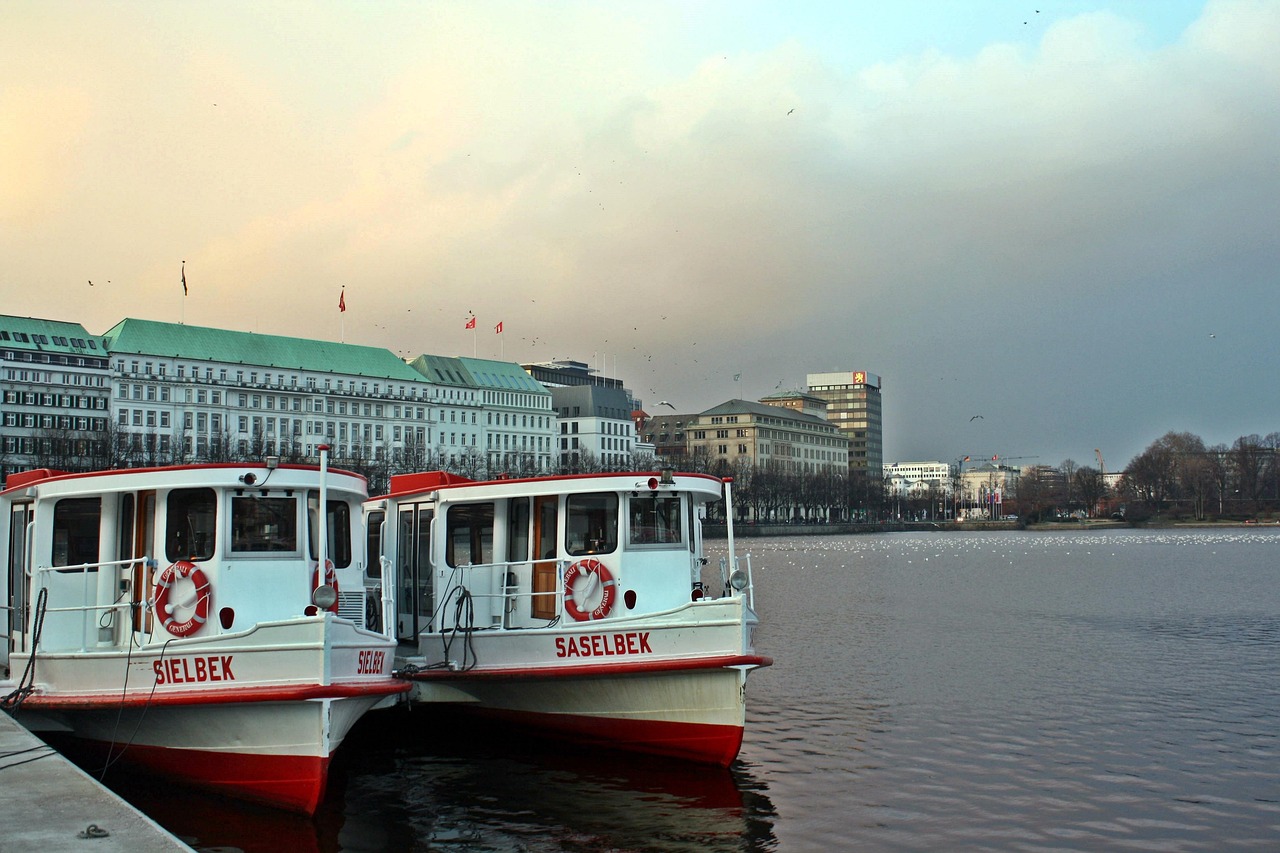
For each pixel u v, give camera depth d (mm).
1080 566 106188
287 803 19312
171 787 20484
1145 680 35938
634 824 20391
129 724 20500
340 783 22906
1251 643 45469
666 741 23734
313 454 185875
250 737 19469
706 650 22875
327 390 189625
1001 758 25438
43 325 161750
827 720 29703
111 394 163625
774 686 35094
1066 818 20953
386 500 28703
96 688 20594
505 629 24875
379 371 198750
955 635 48906
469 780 23094
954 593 73375
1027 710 30969
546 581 25312
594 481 25000
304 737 19062
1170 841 19656
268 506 21094
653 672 23125
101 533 21391
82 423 160375
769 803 21703
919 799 22141
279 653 19266
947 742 27031
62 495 21594
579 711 24594
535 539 25578
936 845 19406
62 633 21484
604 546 24953
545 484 25297
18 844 12578
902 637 48281
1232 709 31062
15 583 23266
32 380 156250
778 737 27609
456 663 25641
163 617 20344
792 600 68375
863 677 36812
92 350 164000
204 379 173875
